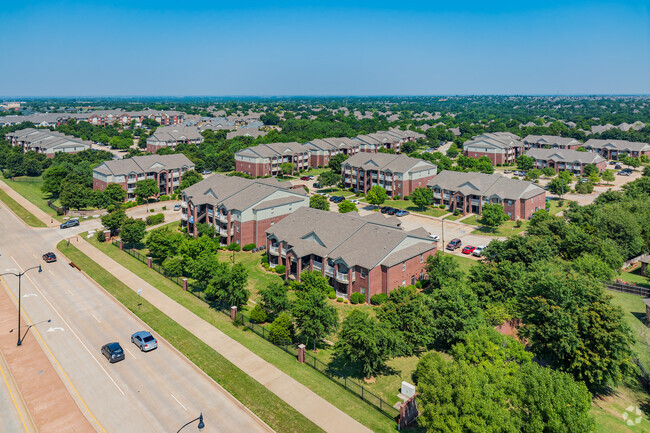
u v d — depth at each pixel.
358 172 137.12
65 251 82.38
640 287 65.94
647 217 86.12
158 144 196.75
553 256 70.75
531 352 45.56
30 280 69.06
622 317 47.03
